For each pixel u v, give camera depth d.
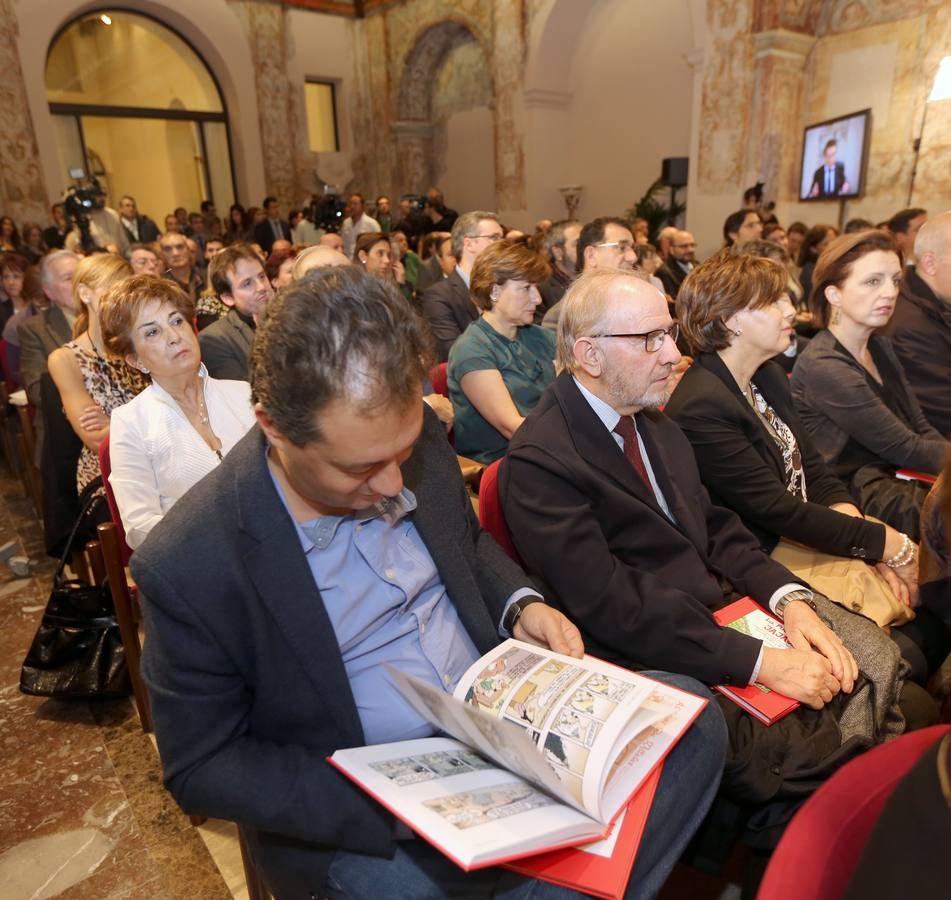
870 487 2.13
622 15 9.45
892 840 0.54
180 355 1.77
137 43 11.37
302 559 0.92
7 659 2.42
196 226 9.95
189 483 1.78
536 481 1.43
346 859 0.95
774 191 7.86
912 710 1.45
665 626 1.33
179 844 1.67
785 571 1.55
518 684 1.02
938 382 2.60
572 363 1.48
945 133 6.70
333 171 13.04
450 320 3.64
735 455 1.72
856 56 7.29
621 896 0.82
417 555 1.10
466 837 0.77
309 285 0.77
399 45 12.22
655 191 8.94
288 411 0.75
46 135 9.92
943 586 1.52
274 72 11.96
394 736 1.03
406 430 0.79
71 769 1.92
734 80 7.69
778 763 1.18
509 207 10.99
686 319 1.84
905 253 4.59
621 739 0.92
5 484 4.04
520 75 10.24
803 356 2.28
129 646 1.93
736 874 1.49
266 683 0.93
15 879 1.58
